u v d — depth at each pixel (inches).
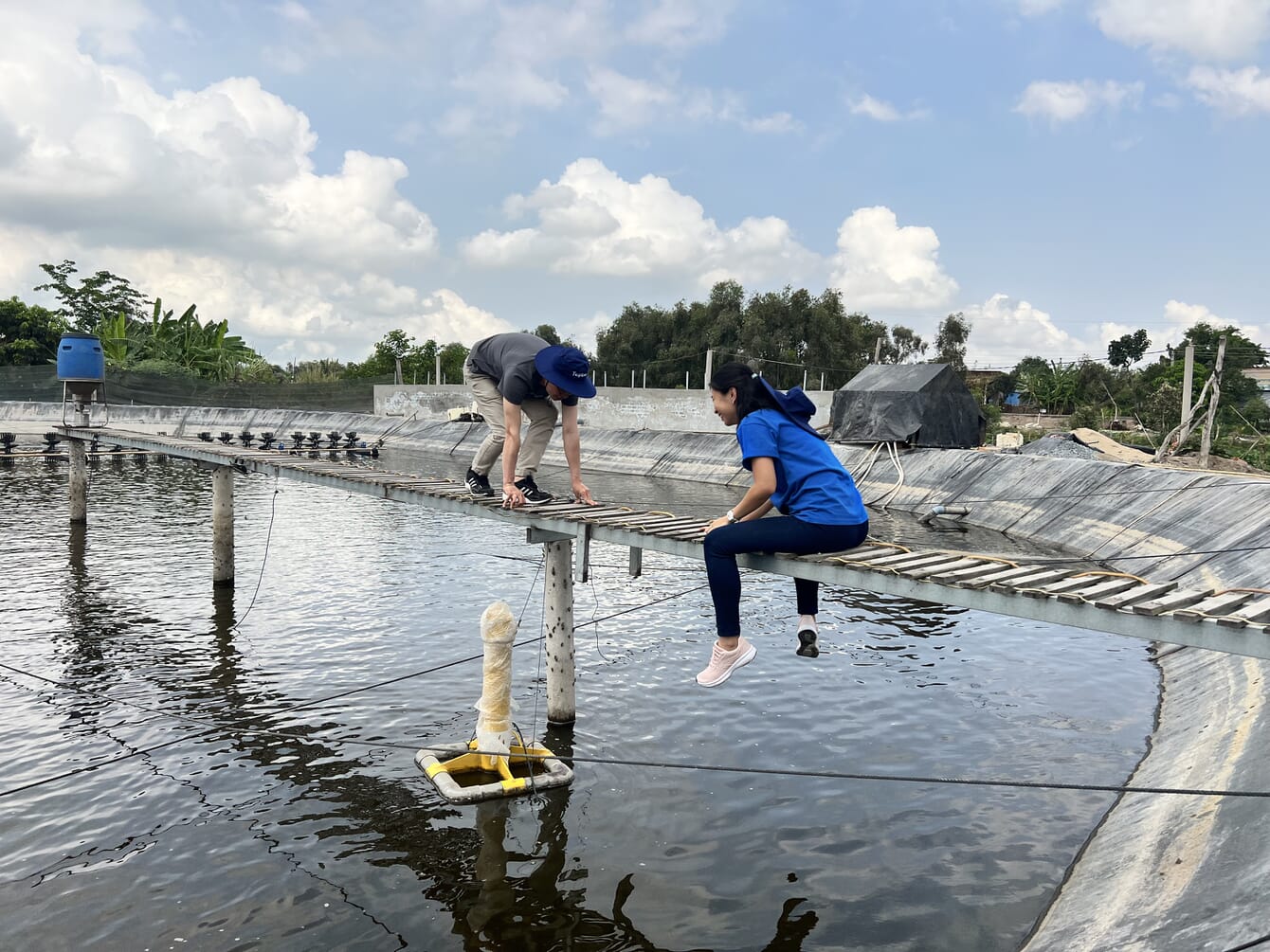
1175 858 186.5
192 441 558.6
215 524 480.7
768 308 1916.8
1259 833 178.2
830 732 285.7
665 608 445.4
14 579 491.5
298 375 2172.7
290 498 851.4
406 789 247.6
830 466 190.4
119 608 433.1
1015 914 187.6
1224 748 233.8
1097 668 353.4
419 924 186.5
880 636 397.7
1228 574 428.5
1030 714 301.6
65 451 1165.7
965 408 845.8
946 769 257.9
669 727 289.7
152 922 185.8
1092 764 260.8
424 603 445.1
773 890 197.8
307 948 177.5
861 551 207.8
